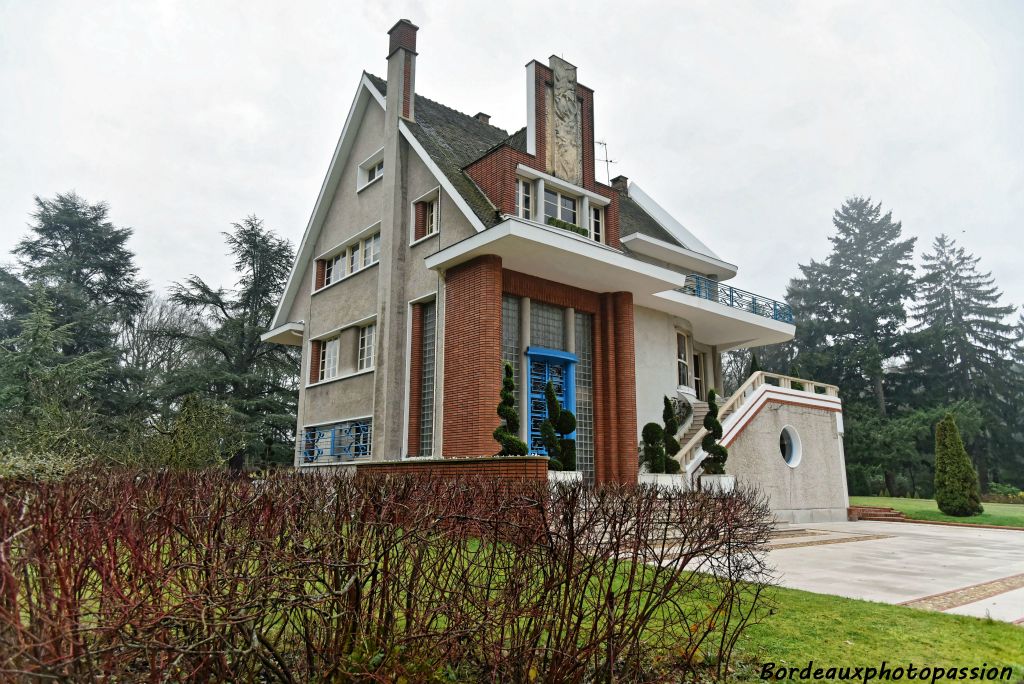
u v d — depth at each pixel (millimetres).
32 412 22094
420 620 3615
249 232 34688
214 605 2621
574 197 16859
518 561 3697
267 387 32625
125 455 14641
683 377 20719
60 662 2395
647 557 4246
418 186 16844
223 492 3328
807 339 50719
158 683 2613
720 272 23906
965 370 46719
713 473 15750
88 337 32875
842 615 5984
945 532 17281
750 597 6449
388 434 15344
